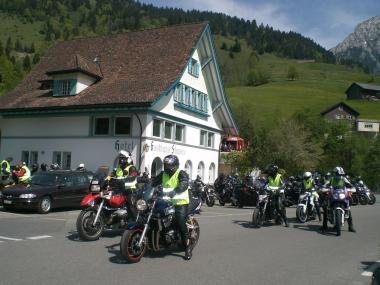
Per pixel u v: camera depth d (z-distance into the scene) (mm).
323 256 9281
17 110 27562
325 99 119625
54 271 6961
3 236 10156
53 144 27047
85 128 25922
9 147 28875
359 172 62375
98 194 9930
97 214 9695
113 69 29219
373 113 109062
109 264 7586
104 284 6336
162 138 25828
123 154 10422
